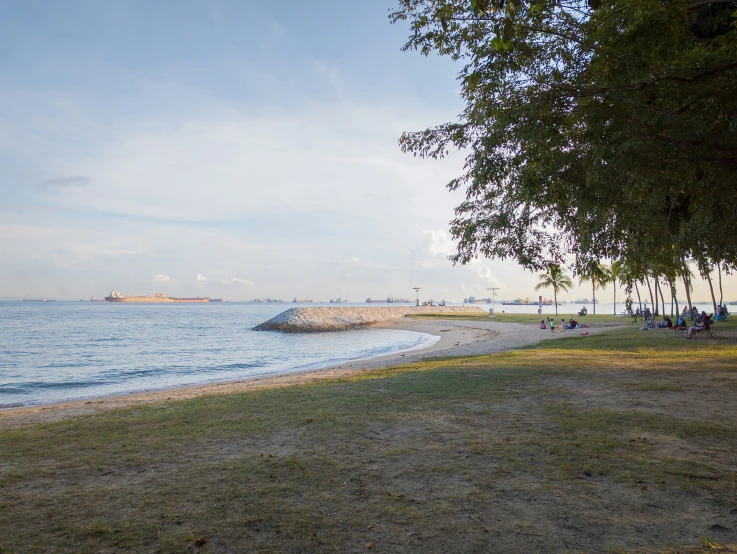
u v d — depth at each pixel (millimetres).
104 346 39156
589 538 3650
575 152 6168
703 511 4137
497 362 15562
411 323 75750
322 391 10461
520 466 5293
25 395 16500
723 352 17250
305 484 4766
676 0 5473
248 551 3451
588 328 41125
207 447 6113
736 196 6242
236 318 110188
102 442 6418
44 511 4137
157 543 3559
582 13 6184
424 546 3520
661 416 7621
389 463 5406
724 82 5262
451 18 6680
